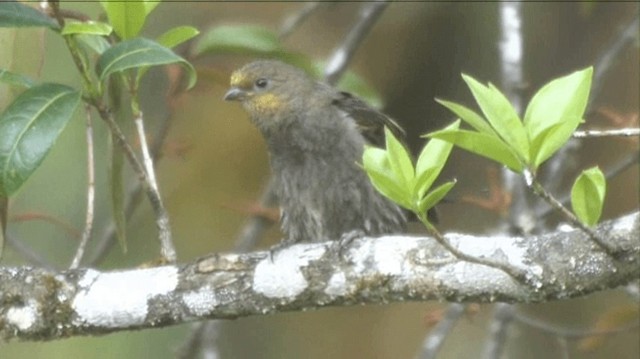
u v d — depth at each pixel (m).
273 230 15.33
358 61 16.47
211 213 15.56
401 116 16.47
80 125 14.79
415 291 7.73
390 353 16.36
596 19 16.38
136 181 12.45
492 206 11.76
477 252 7.57
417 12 16.50
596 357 15.92
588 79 6.78
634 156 12.07
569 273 7.30
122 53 7.97
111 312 8.23
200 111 15.45
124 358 14.66
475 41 16.39
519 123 6.69
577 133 7.65
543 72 16.38
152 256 15.35
